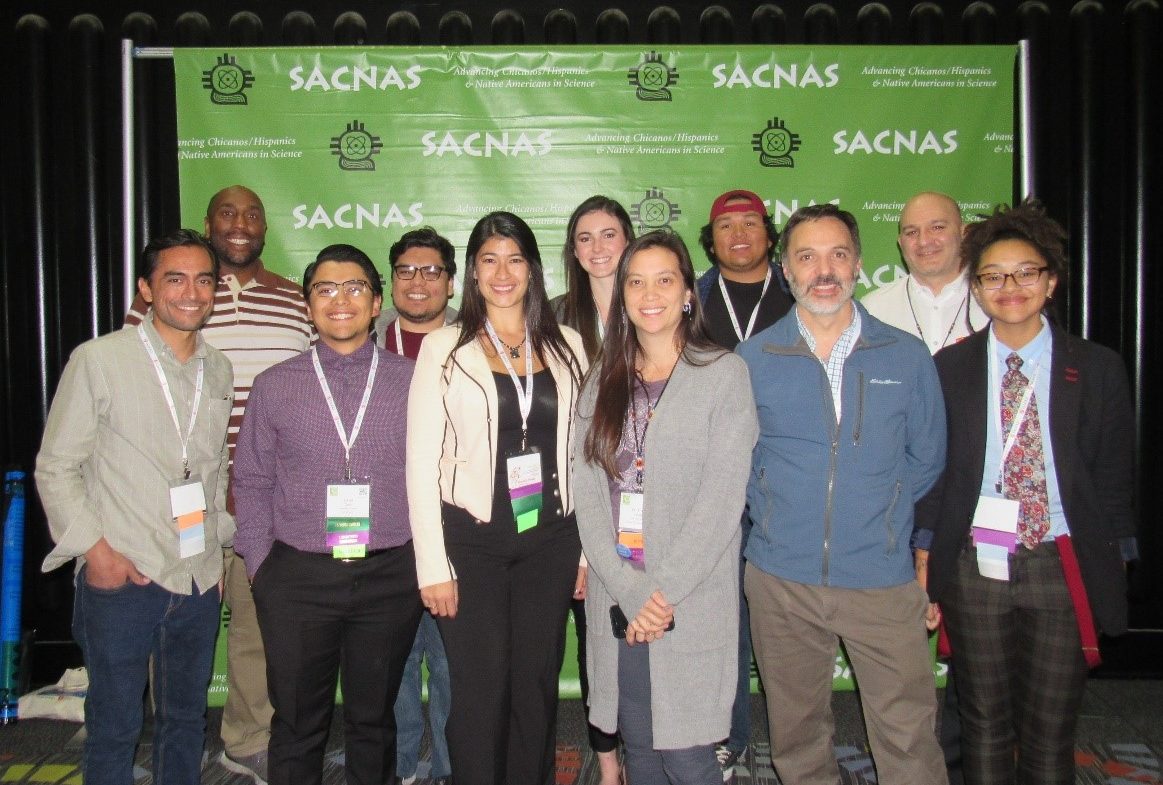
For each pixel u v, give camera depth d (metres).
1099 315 4.00
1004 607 2.29
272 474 2.39
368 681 2.38
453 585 2.25
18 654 3.58
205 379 2.47
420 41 4.01
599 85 3.62
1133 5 3.90
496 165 3.63
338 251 2.37
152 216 3.93
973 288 2.38
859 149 3.62
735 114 3.62
